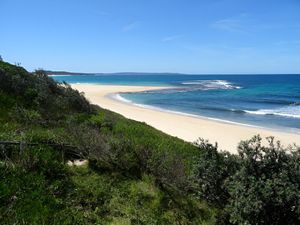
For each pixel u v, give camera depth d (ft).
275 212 24.45
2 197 20.52
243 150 27.86
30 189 22.08
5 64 57.11
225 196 28.09
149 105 162.71
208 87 318.86
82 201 23.07
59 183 23.80
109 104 157.28
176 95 221.05
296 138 89.15
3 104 40.45
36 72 60.75
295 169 26.55
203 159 29.63
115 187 26.16
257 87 328.90
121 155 30.68
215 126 104.27
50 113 45.21
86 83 399.44
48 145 28.89
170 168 31.12
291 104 175.63
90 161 28.71
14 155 25.50
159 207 25.31
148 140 44.65
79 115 51.16
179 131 94.48
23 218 19.21
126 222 22.08
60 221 19.98
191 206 27.22
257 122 116.67
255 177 25.86
